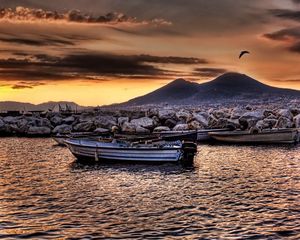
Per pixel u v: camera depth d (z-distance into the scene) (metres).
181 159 39.78
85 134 63.34
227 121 67.19
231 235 18.69
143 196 26.44
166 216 21.77
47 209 23.20
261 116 71.06
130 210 22.95
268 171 35.88
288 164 40.00
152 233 19.00
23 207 23.66
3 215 21.95
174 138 48.06
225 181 31.23
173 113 78.25
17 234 18.81
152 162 40.09
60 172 35.88
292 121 71.44
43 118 83.44
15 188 29.02
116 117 85.44
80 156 42.50
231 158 44.44
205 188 28.77
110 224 20.38
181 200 25.28
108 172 35.69
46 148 55.41
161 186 29.61
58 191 27.98
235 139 60.06
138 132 66.94
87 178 32.91
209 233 18.98
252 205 23.92
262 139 59.12
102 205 24.09
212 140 62.16
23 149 54.31
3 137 73.31
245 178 32.44
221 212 22.47
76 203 24.58
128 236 18.59
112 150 40.69
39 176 33.94
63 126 76.62
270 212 22.41
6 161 43.12
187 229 19.56
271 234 18.81
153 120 73.75
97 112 92.81
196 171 35.94
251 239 18.12
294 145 56.97
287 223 20.42
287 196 26.09
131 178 32.81
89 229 19.58
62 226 20.05
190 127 67.75
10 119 83.31
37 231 19.27
